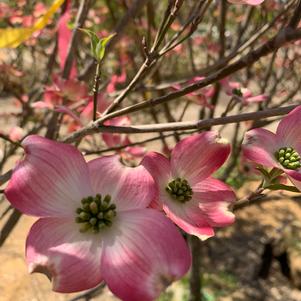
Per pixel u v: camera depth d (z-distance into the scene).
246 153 0.18
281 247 0.99
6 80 0.53
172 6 0.20
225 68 0.20
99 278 0.15
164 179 0.18
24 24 0.54
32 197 0.15
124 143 0.38
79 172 0.16
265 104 0.51
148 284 0.14
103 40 0.19
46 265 0.14
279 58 0.63
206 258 1.02
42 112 0.53
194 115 1.35
